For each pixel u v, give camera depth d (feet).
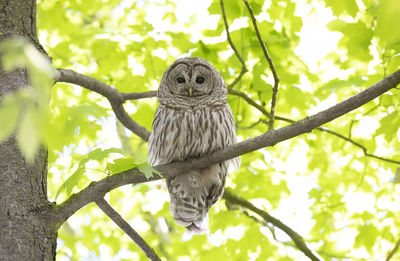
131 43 34.35
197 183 27.32
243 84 36.73
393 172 39.88
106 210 21.07
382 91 21.65
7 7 23.97
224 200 39.19
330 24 33.12
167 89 29.14
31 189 20.17
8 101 10.04
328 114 21.75
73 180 20.59
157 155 28.53
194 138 27.66
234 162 28.94
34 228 19.42
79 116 29.09
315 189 41.14
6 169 19.97
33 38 24.13
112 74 37.93
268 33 34.99
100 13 40.86
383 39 10.16
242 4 33.58
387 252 39.50
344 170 41.81
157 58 35.91
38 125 9.91
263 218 36.45
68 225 39.01
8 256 18.40
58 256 39.32
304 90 37.19
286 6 33.76
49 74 10.94
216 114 27.89
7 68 10.61
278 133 22.03
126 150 36.86
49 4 37.76
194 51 35.27
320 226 40.42
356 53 33.63
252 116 38.88
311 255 34.68
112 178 20.80
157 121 28.66
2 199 19.47
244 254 39.29
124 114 30.35
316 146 40.47
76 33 36.70
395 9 9.48
